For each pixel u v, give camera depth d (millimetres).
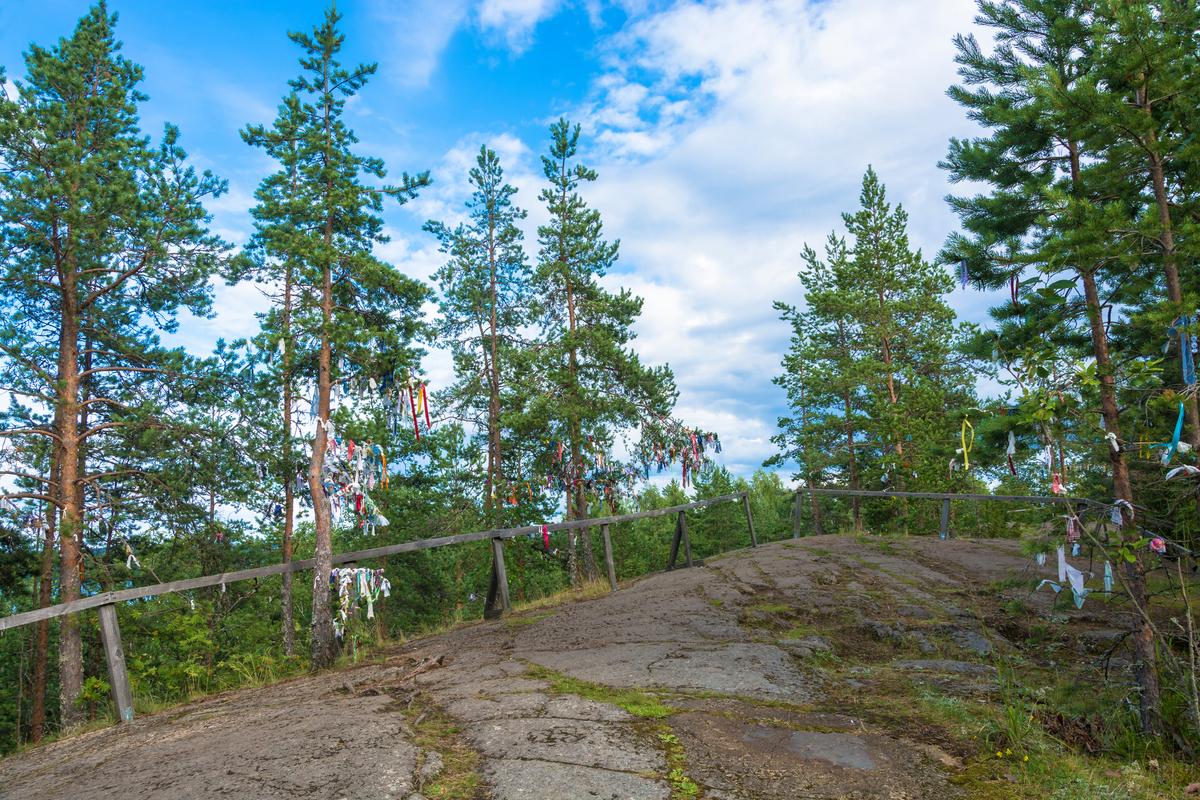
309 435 12133
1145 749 4957
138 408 15203
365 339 12305
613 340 21719
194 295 16156
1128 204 7152
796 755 4578
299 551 27984
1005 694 5613
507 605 11727
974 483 19781
